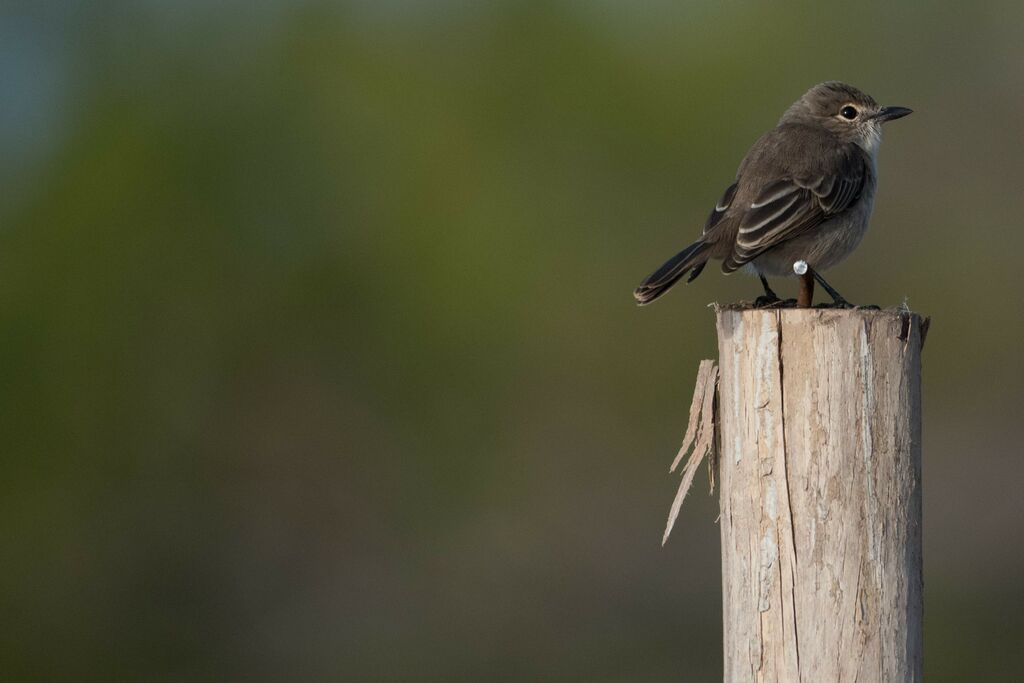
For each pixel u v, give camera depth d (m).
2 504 16.16
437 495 17.45
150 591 16.70
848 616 5.85
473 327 17.08
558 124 17.61
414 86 17.34
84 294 16.19
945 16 19.31
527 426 17.62
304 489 17.16
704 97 18.00
